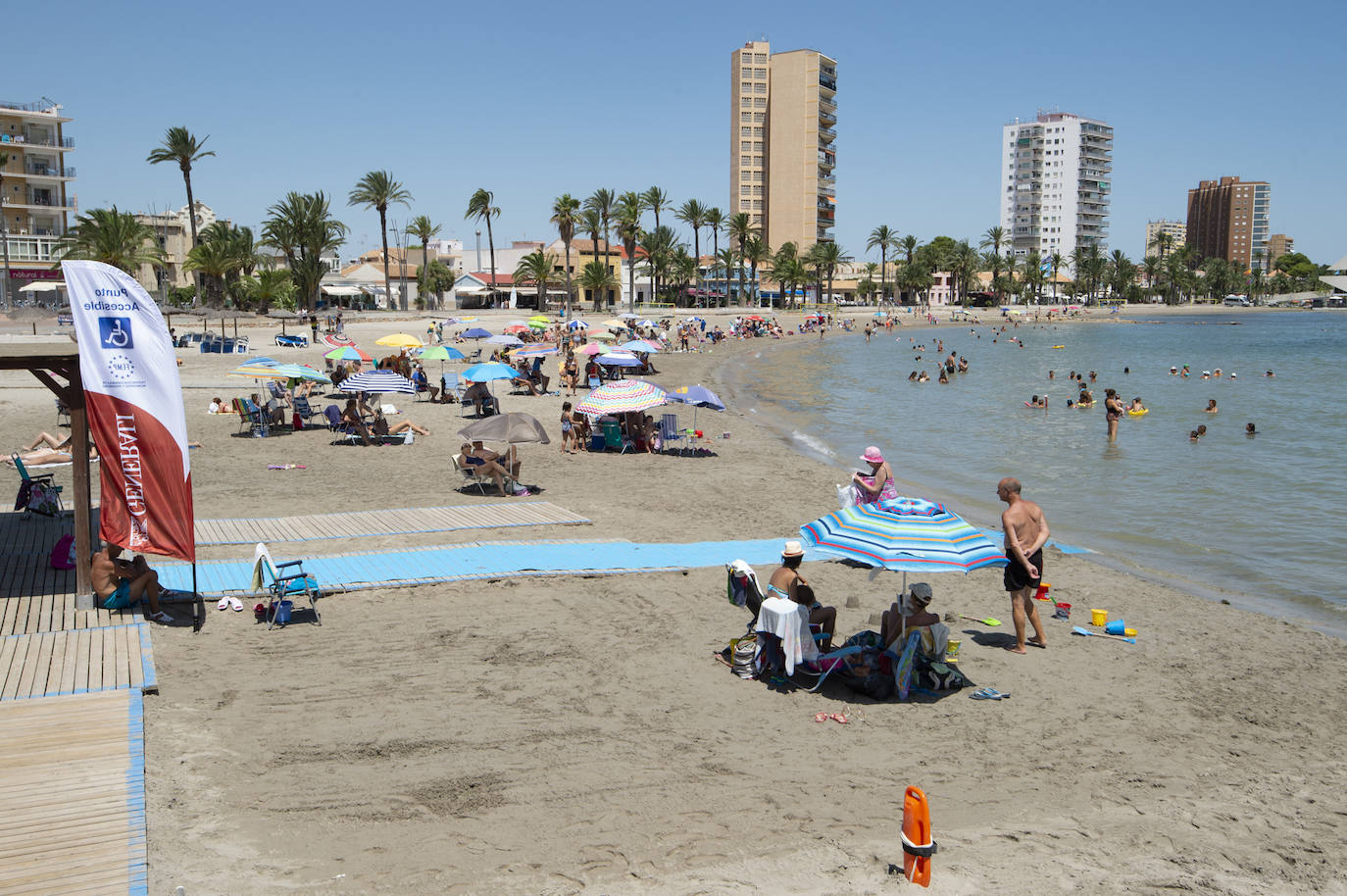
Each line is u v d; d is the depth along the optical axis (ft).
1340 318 546.67
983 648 34.12
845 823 21.43
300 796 21.61
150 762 22.86
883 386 149.07
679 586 39.73
